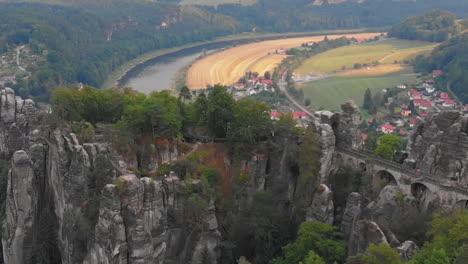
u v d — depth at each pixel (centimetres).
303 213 14938
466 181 13525
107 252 11719
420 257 10719
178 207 13475
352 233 12456
